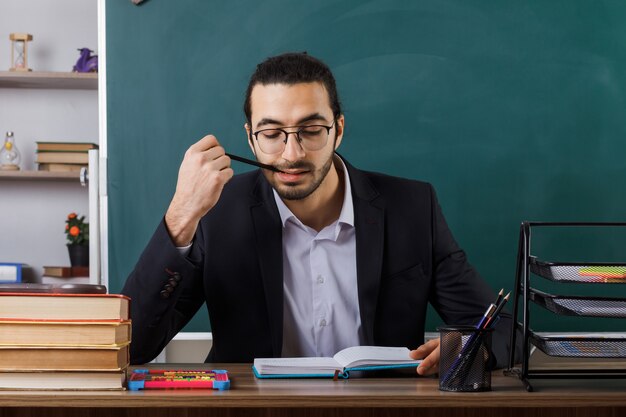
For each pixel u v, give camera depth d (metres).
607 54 2.86
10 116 3.69
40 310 1.14
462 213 2.84
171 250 1.48
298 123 1.57
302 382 1.28
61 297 1.14
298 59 1.61
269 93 1.57
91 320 1.15
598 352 1.25
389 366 1.36
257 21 2.84
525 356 1.28
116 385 1.15
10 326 1.13
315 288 1.77
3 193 3.70
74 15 3.72
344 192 1.81
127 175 2.82
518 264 1.39
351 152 2.84
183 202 1.49
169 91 2.83
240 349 1.74
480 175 2.85
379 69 2.84
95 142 3.71
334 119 1.64
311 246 1.78
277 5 2.84
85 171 3.18
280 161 1.58
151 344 1.53
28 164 3.69
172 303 1.51
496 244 2.84
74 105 3.71
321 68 1.62
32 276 3.69
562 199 2.85
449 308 1.84
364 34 2.84
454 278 1.85
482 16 2.85
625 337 1.26
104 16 2.83
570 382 1.32
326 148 1.60
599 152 2.86
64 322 1.14
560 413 1.36
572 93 2.86
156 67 2.83
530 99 2.85
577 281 1.25
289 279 1.78
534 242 2.83
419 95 2.84
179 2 2.84
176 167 2.82
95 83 3.59
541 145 2.85
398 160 2.84
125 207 2.81
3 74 3.46
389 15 2.84
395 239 1.80
